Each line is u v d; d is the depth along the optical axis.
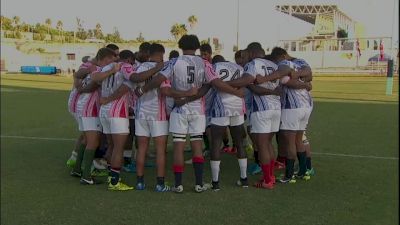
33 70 46.31
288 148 5.68
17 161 7.12
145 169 6.60
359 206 4.79
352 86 26.38
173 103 5.40
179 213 4.60
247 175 6.19
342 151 7.76
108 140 5.95
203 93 5.15
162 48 5.23
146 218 4.46
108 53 5.47
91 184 5.73
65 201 5.05
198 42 5.17
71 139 9.21
